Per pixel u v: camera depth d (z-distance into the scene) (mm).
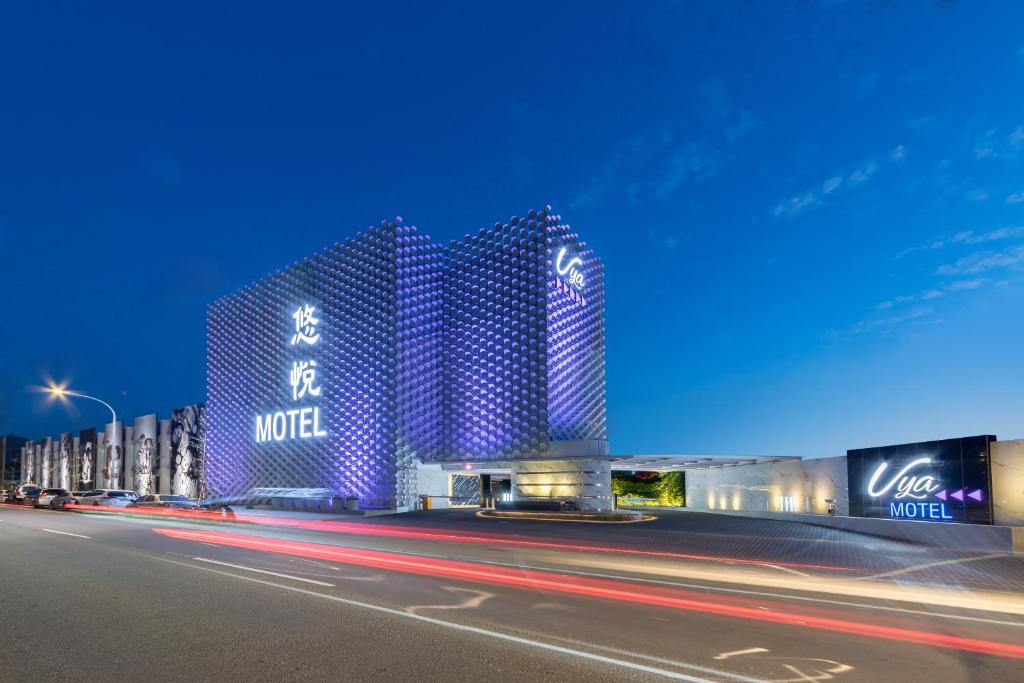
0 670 6266
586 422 38094
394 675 6070
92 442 75125
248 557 15227
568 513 29922
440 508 39906
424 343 39688
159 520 29516
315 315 44812
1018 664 6664
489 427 36219
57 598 9922
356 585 11141
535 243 35719
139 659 6605
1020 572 13281
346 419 41281
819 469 30578
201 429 56656
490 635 7555
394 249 39781
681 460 33500
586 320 39000
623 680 5953
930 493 23547
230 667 6328
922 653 7016
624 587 11039
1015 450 20469
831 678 6109
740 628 8023
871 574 12930
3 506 48031
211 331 55188
